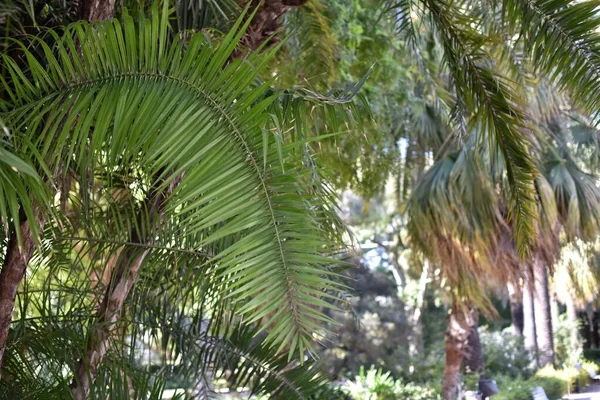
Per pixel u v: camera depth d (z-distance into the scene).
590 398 13.56
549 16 3.18
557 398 13.70
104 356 2.61
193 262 2.63
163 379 2.74
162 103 1.47
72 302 2.69
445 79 6.68
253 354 3.08
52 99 1.62
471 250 7.38
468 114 3.78
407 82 7.62
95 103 1.51
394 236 17.55
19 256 2.03
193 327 3.00
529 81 4.17
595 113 3.19
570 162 7.98
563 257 11.73
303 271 1.40
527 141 3.68
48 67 1.62
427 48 6.06
